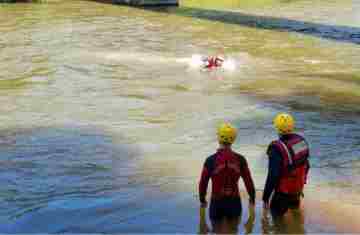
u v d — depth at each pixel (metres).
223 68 26.92
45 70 25.17
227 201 10.30
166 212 11.13
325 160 14.52
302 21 48.41
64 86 22.41
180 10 54.72
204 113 19.02
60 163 14.08
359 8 59.09
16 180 12.98
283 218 10.62
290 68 27.61
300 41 37.28
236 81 24.20
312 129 17.48
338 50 33.91
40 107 19.31
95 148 15.23
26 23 40.25
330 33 41.75
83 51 29.94
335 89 23.23
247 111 19.39
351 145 15.85
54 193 12.23
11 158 14.39
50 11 48.53
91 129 16.94
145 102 20.28
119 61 27.64
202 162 14.20
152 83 23.31
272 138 16.34
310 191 12.27
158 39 35.38
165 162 14.17
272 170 10.35
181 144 15.70
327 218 10.78
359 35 41.00
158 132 16.80
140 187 12.50
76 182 12.85
